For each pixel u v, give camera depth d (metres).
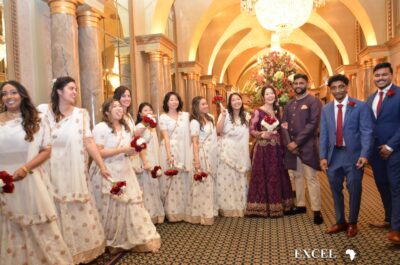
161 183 4.90
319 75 23.89
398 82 9.68
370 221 4.53
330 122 3.98
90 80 5.34
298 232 4.20
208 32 14.66
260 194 4.89
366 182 7.60
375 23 10.62
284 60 6.69
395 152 3.56
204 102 4.90
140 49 8.46
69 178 3.19
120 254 3.59
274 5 9.29
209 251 3.65
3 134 2.73
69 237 3.15
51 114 3.24
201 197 4.67
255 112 5.09
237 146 5.00
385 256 3.34
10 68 4.21
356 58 14.09
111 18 7.24
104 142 3.60
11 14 4.25
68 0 4.64
